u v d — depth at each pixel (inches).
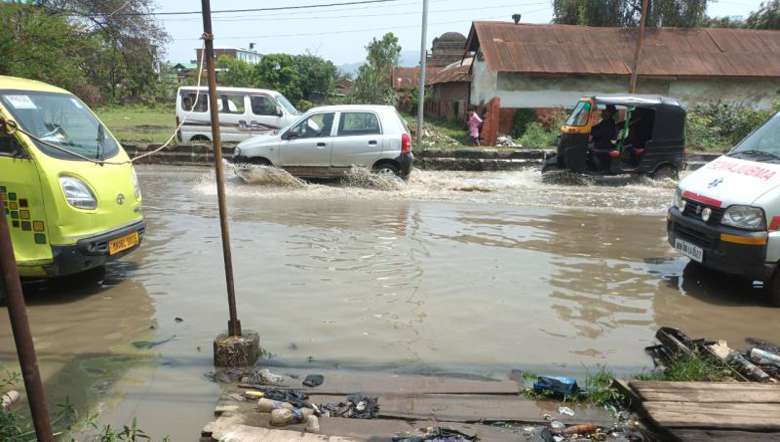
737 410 132.1
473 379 161.2
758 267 223.5
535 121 910.4
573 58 940.6
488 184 519.5
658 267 271.6
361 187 480.4
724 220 232.1
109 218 223.9
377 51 1588.3
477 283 242.1
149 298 219.9
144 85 1632.6
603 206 419.5
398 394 152.0
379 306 214.1
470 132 869.8
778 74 934.4
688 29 1045.8
